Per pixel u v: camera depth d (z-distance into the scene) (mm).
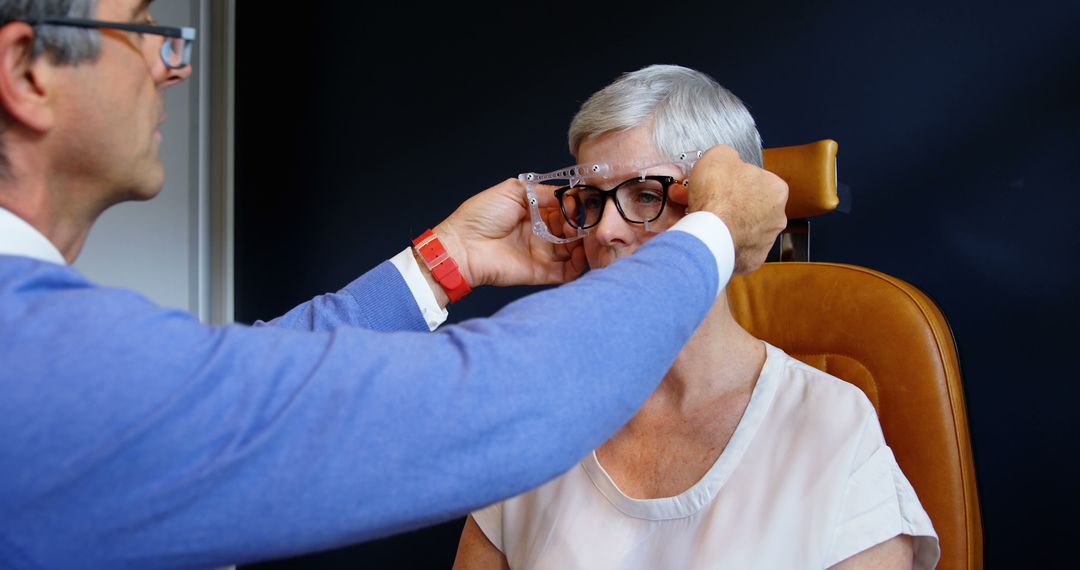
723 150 893
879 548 1012
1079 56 1853
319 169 2977
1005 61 1942
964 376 1455
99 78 681
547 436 618
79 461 552
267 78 3047
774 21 2238
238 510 569
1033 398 1925
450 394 600
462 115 2734
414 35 2811
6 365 557
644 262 708
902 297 1452
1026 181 1927
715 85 1170
